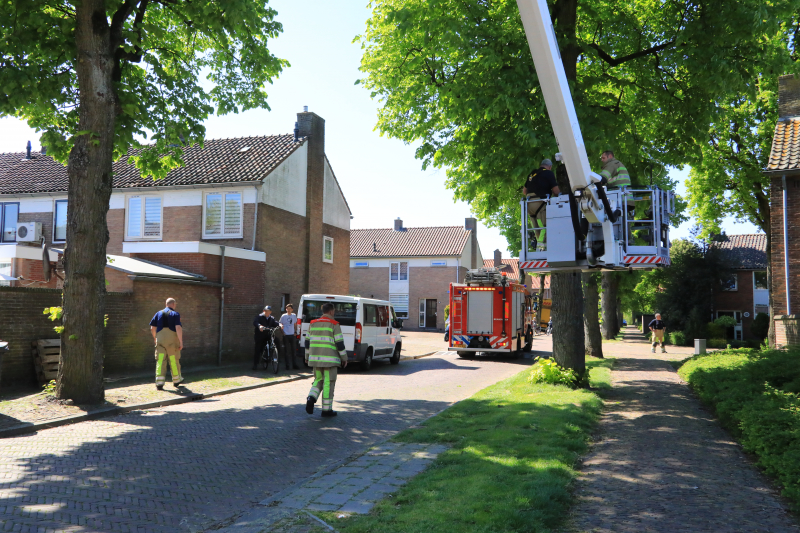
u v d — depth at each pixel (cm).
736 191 2492
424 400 1179
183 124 1377
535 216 846
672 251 3981
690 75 1223
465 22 1157
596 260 785
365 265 5031
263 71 1375
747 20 1083
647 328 5425
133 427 867
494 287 2241
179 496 544
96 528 457
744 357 1484
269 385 1446
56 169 2555
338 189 2794
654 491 544
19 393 1096
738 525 453
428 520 441
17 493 536
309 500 516
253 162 2258
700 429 843
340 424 912
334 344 971
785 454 563
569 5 1234
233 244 2138
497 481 542
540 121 1112
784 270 1677
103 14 1048
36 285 1722
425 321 4862
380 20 1326
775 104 2150
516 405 965
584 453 698
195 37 1388
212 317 1830
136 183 2234
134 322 1502
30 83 1081
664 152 1416
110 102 1057
